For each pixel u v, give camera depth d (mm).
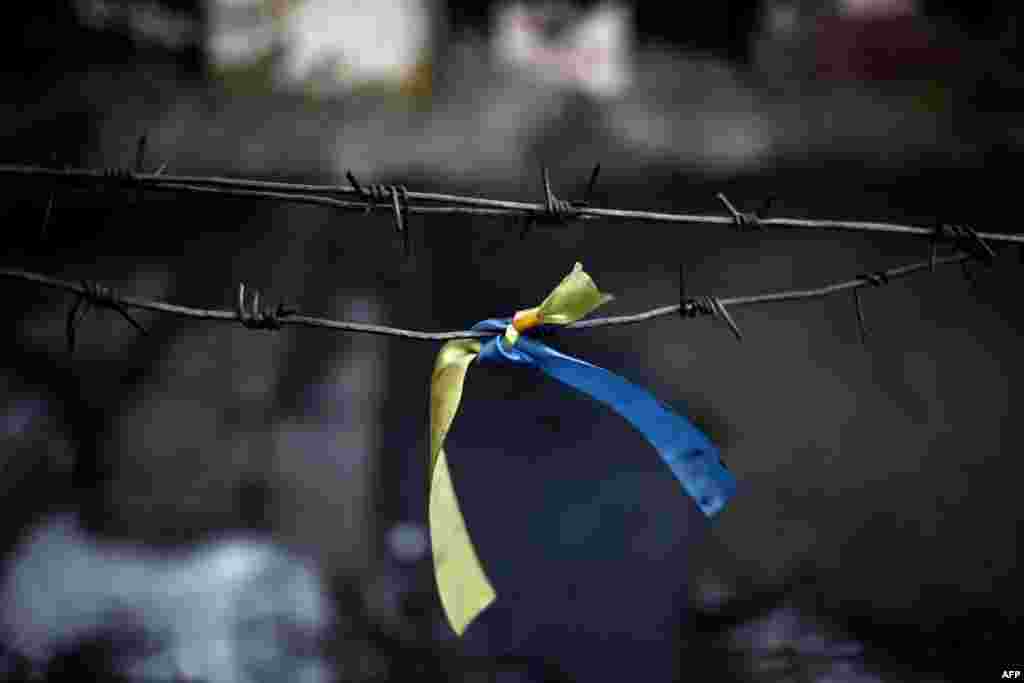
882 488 4859
